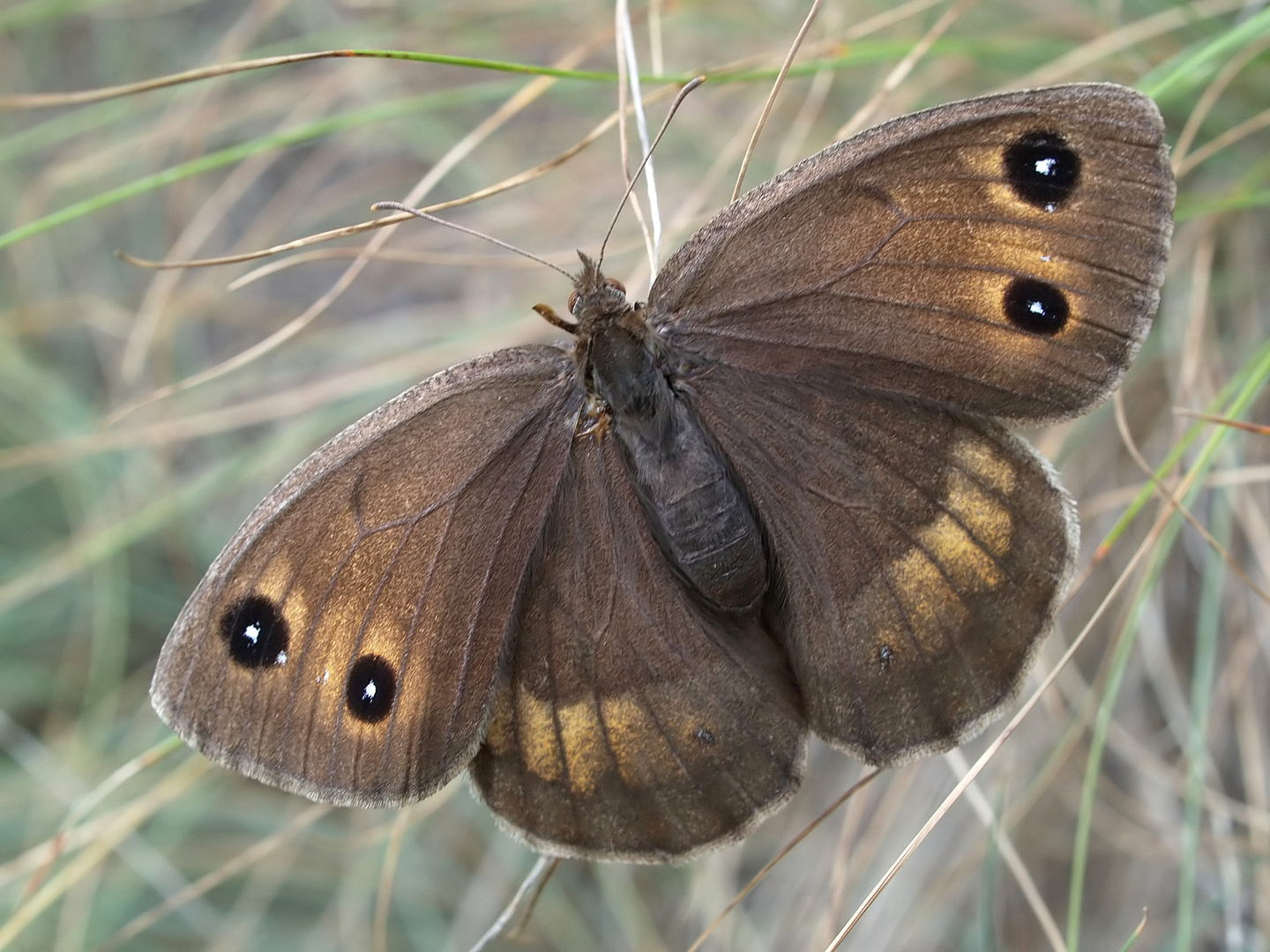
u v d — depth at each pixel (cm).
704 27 33
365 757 28
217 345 37
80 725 33
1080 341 28
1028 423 28
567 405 28
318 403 33
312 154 38
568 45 33
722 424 28
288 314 35
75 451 32
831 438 28
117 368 36
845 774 32
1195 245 32
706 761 28
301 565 28
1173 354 31
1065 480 32
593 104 33
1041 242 27
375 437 28
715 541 28
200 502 33
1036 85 31
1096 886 32
